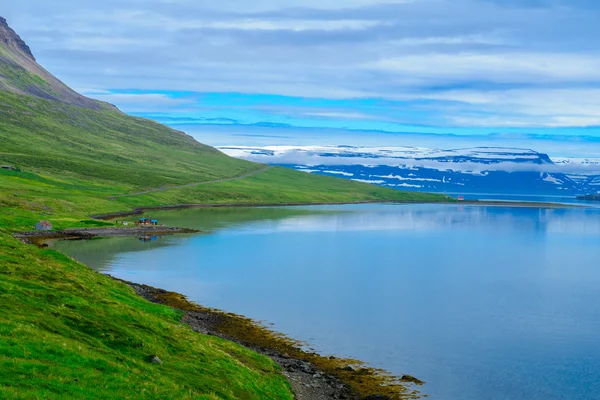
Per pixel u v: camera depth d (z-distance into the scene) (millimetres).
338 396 58594
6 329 44188
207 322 85562
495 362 75000
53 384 38125
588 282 135000
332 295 112312
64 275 70938
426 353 77750
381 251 181625
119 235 194125
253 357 65188
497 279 137250
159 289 109250
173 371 49938
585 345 83375
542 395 64250
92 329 52719
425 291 119812
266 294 111062
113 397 39438
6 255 71625
